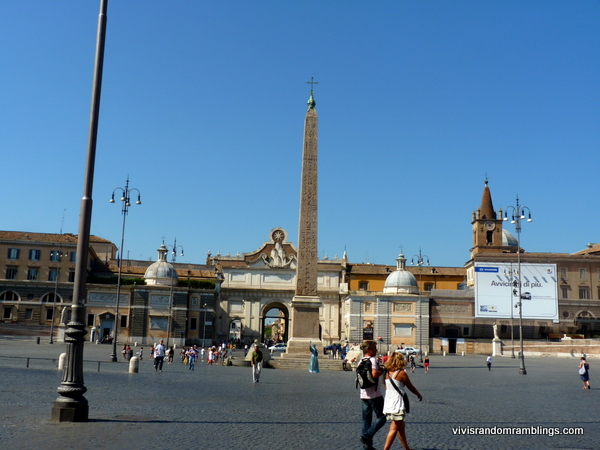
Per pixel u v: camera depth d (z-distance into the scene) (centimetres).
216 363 5475
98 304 8575
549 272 8712
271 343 10231
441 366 6009
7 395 2078
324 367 4712
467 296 9331
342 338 10106
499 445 1379
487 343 8950
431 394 2842
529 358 7894
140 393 2373
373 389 1271
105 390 2441
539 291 8681
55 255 8675
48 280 8600
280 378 3616
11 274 8562
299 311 4888
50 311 8462
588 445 1409
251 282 10475
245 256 10575
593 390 3297
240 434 1421
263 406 2031
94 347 7194
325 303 10469
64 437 1305
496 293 8700
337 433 1477
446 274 11100
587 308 9156
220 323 10306
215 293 9169
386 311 9219
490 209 10806
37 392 2217
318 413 1875
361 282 10844
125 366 4272
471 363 6644
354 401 2314
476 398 2650
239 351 8244
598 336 9112
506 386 3484
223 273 10469
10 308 8388
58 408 1517
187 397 2273
